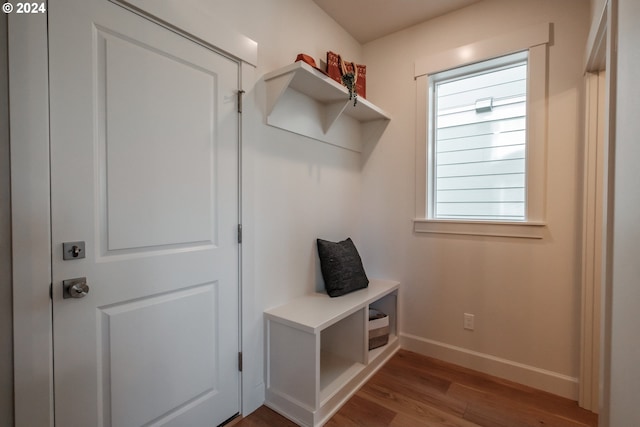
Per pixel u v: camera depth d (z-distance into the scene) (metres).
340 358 2.06
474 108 2.23
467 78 2.25
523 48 1.92
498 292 2.04
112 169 1.13
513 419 1.61
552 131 1.84
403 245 2.43
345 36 2.42
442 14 2.23
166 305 1.32
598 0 1.36
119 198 1.15
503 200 2.12
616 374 0.92
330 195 2.30
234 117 1.58
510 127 2.09
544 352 1.89
